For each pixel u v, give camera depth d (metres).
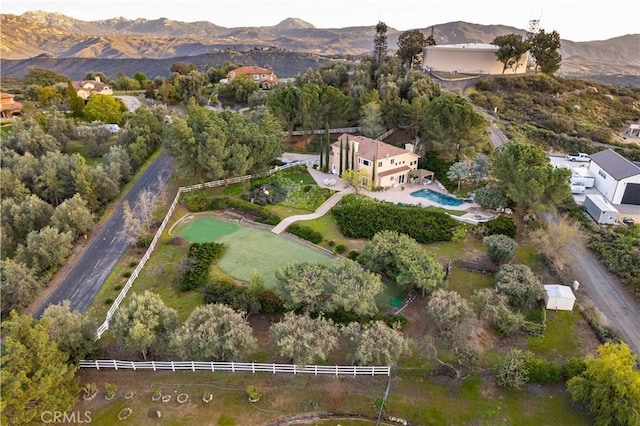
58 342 31.02
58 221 52.94
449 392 31.39
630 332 37.12
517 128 91.44
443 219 55.91
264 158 69.56
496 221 53.38
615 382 26.89
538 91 110.69
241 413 29.81
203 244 51.91
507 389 31.53
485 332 36.12
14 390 25.12
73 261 50.66
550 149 86.44
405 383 32.22
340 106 86.38
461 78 117.88
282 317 39.66
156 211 61.72
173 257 50.62
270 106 86.81
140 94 151.12
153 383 32.31
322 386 31.97
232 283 44.16
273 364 32.94
